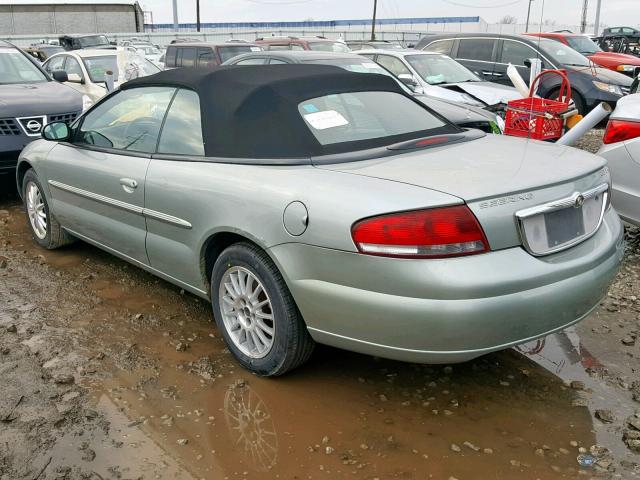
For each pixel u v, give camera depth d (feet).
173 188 11.59
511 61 41.32
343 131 11.07
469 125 23.12
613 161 16.44
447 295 8.42
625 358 11.59
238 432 9.44
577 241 9.71
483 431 9.45
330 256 9.10
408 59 33.06
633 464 8.68
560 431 9.43
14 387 10.53
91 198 14.28
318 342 10.05
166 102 12.65
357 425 9.61
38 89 24.64
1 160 21.83
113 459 8.82
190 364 11.40
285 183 9.82
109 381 10.82
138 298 14.35
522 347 12.05
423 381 10.82
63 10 147.13
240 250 10.51
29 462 8.73
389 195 8.82
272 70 12.34
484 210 8.66
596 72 39.68
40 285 15.07
